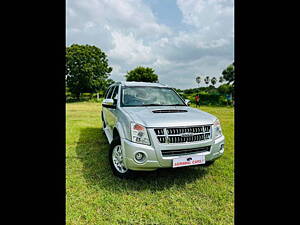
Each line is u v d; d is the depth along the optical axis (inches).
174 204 98.5
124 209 94.0
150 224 84.9
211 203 100.0
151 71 1635.1
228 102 901.2
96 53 1606.8
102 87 1566.2
